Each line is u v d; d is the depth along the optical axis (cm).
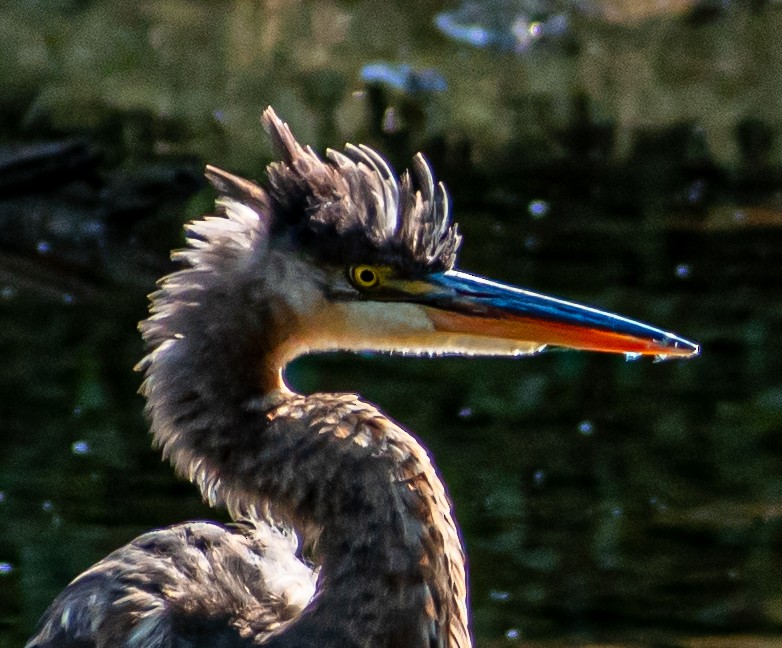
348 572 588
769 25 2831
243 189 637
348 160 649
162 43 2655
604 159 2047
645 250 1681
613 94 2375
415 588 586
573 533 1078
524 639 933
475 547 1055
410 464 596
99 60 2512
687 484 1155
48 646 613
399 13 2880
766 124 2208
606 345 653
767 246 1694
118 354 1358
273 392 626
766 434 1242
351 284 635
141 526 1059
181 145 2008
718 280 1583
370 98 2316
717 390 1333
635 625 949
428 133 2145
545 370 1387
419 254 641
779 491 1145
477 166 2003
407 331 646
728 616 967
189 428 620
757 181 1958
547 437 1232
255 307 623
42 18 2811
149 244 1620
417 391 1321
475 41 2691
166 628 597
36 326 1416
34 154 1680
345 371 1363
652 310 1496
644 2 2908
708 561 1043
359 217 630
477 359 1411
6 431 1202
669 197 1891
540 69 2534
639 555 1048
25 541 1027
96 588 616
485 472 1162
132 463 1161
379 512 587
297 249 628
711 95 2372
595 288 1555
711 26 2844
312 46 2661
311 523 600
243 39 2703
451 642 604
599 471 1174
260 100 2295
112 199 1672
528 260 1641
